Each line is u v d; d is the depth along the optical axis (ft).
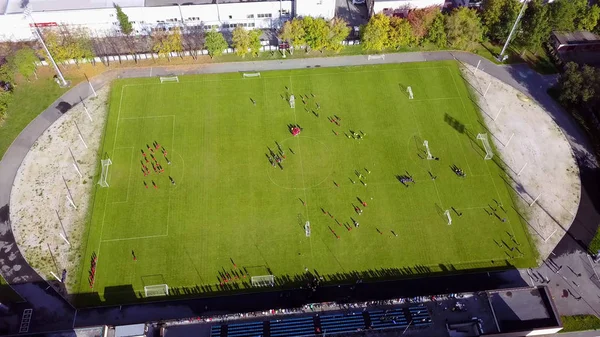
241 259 309.63
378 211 332.39
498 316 279.49
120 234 319.27
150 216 327.88
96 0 429.79
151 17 435.12
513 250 315.37
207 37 409.69
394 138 373.81
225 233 320.91
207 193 339.98
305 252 312.91
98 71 417.08
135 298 292.61
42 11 416.26
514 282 302.66
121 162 356.18
